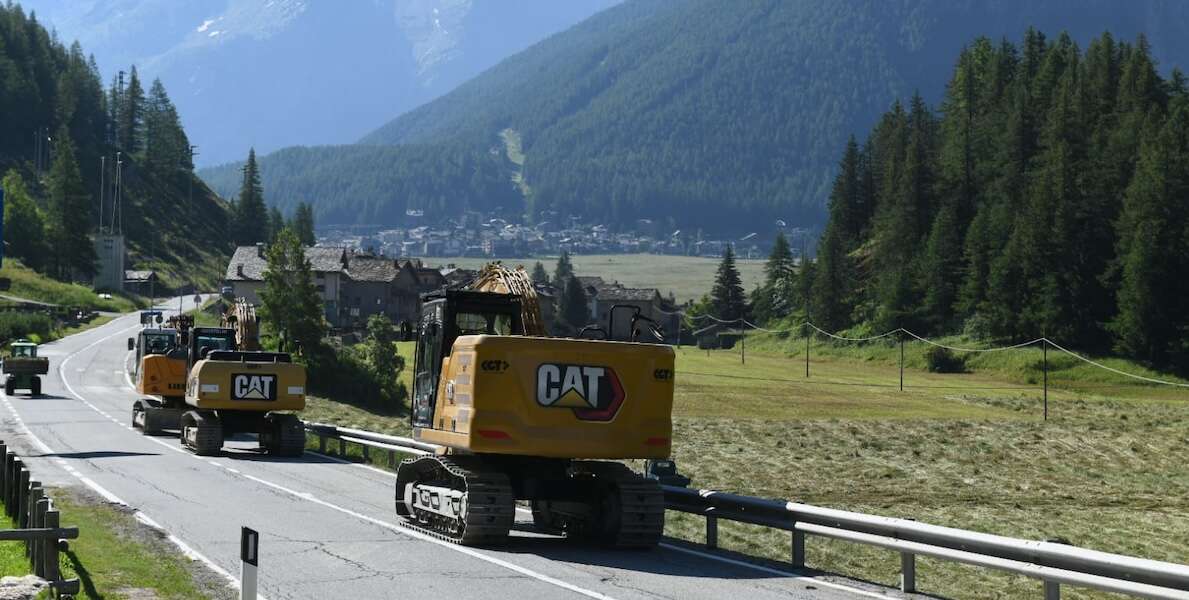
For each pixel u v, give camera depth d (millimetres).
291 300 72000
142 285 186125
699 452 53438
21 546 15133
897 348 129375
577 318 180750
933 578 21734
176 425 36562
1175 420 71250
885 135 190625
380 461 31203
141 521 18250
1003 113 167750
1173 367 110875
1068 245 123688
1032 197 131750
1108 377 109500
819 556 23922
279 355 31875
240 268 159875
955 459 53938
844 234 177875
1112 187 132000
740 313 178250
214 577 13867
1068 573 11766
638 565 15250
